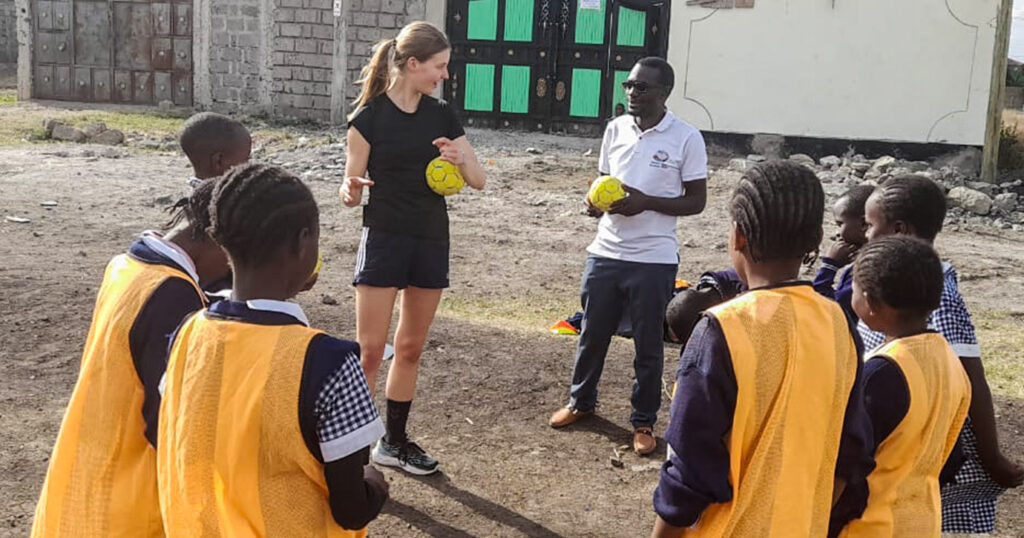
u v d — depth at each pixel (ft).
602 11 57.77
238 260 7.70
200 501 7.50
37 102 66.33
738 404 7.79
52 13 66.08
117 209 36.94
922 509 8.86
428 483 15.76
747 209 8.21
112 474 8.50
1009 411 19.90
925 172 51.08
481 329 23.77
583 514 15.11
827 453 8.06
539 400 19.48
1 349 20.57
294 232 7.68
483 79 59.77
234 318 7.59
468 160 14.75
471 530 14.42
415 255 14.93
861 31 53.36
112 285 8.66
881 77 53.62
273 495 7.50
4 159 45.93
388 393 15.80
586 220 39.91
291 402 7.36
